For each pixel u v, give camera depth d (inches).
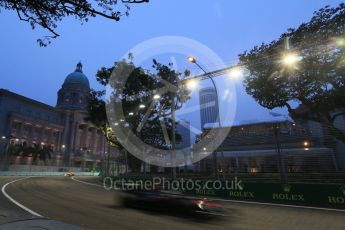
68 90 4562.0
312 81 952.9
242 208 540.7
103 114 1339.8
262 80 1043.9
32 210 429.1
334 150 901.8
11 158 2844.5
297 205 593.6
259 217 422.3
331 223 381.4
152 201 437.4
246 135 1089.4
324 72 915.4
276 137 772.6
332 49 889.5
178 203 405.1
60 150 3801.7
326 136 927.7
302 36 927.0
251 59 1030.4
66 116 4018.2
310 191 620.4
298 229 340.5
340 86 922.1
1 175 2127.2
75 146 4001.0
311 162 914.7
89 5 193.8
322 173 768.3
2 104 3073.3
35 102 3531.0
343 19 869.8
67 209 454.9
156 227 326.6
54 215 390.9
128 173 1349.7
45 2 187.3
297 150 951.6
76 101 4505.4
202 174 1015.6
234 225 350.6
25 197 620.7
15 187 918.4
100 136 4527.6
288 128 1009.5
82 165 3836.1
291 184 655.8
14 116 3142.2
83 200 589.6
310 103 994.7
